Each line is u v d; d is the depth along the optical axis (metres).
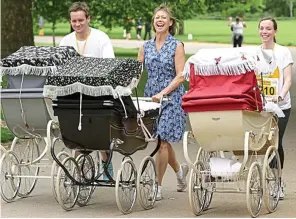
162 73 13.33
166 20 13.30
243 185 13.49
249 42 64.44
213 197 13.41
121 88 11.66
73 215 12.07
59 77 11.73
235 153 12.56
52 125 12.34
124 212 12.15
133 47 59.53
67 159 12.37
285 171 15.71
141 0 41.38
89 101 11.71
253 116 11.67
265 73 12.10
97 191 14.08
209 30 86.12
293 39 67.31
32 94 12.22
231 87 11.49
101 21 44.16
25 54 12.59
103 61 12.12
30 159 14.36
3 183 13.09
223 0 46.09
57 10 42.69
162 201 13.12
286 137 20.89
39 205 12.84
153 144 18.97
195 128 11.65
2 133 19.28
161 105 12.98
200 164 12.13
